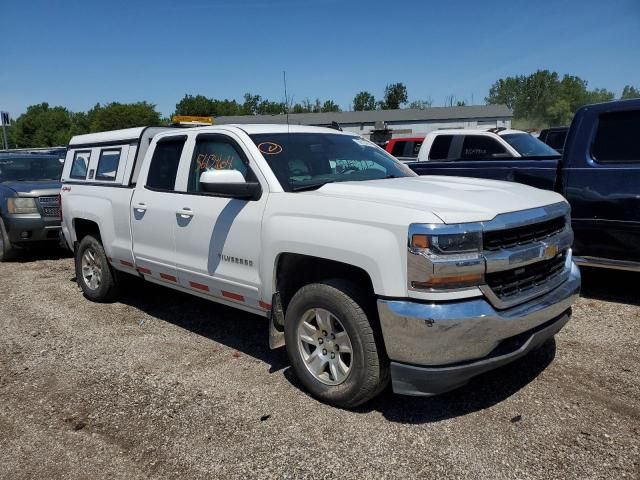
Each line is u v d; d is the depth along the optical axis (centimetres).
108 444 349
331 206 366
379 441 338
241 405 390
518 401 379
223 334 536
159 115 8950
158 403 398
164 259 514
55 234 937
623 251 555
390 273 328
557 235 382
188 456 332
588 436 334
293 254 393
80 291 716
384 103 8475
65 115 11269
